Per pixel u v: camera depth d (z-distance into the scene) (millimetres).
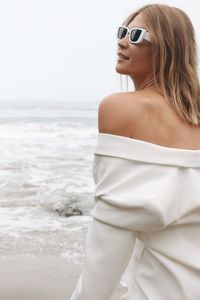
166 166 1375
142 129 1409
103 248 1405
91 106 50188
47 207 7402
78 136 20734
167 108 1451
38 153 14258
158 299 1390
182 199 1388
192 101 1489
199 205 1384
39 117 32000
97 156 1434
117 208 1373
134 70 1548
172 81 1496
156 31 1502
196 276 1390
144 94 1479
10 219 6723
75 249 5445
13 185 9023
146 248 1436
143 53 1525
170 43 1503
